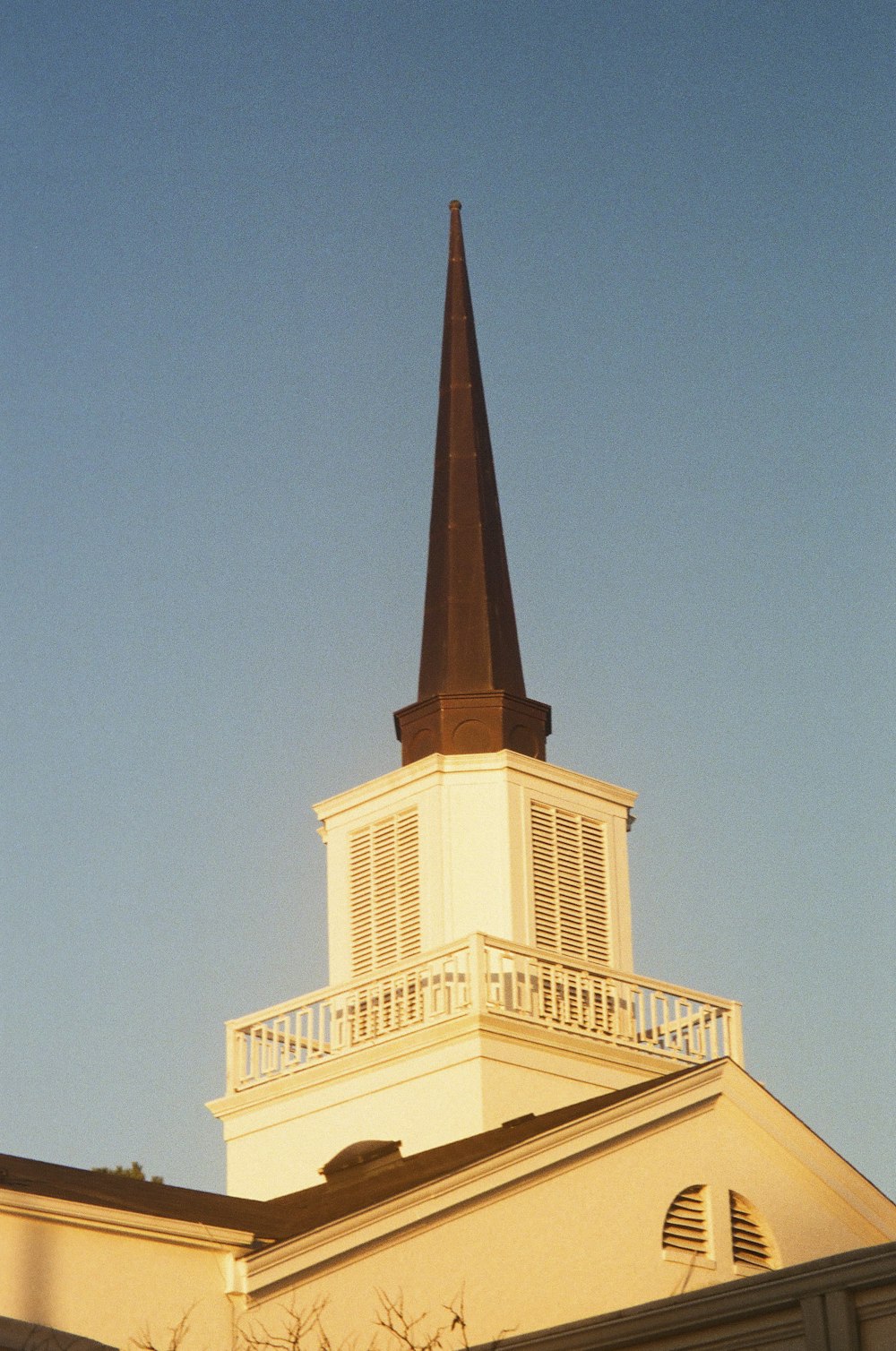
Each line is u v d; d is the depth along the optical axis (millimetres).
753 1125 35812
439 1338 29141
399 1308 30359
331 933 49375
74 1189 31891
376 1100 43656
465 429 55781
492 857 47969
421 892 47969
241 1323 29281
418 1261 30906
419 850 48406
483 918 47469
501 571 53906
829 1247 36125
